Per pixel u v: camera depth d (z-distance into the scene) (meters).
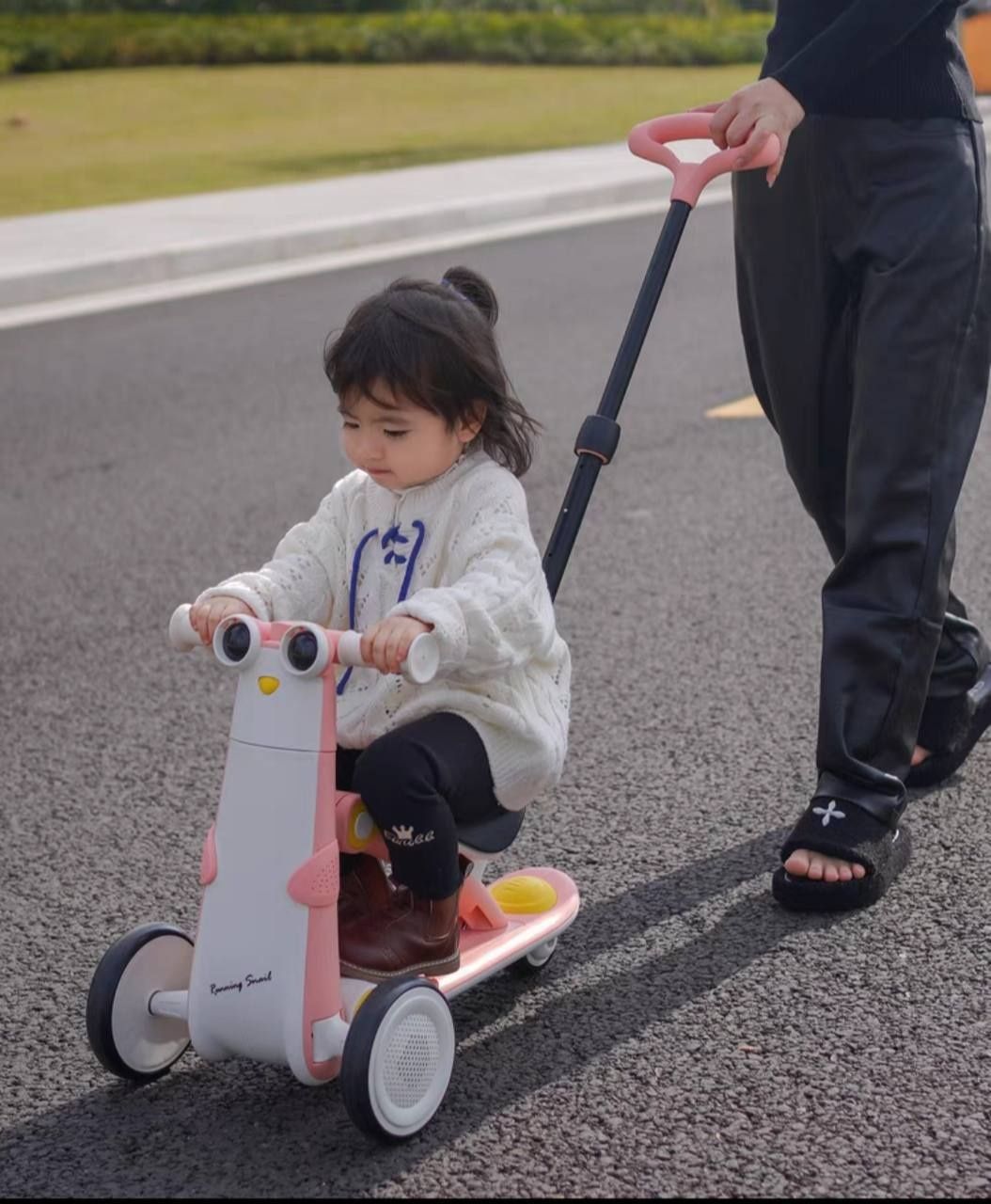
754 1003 2.74
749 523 5.50
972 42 20.67
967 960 2.84
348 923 2.55
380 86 22.56
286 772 2.36
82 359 8.27
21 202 12.79
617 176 13.40
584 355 7.95
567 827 3.41
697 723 3.92
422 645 2.33
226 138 17.31
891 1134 2.37
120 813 3.58
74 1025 2.76
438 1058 2.43
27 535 5.60
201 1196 2.30
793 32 3.25
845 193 3.15
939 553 3.15
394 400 2.52
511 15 30.70
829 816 3.06
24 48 24.67
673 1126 2.41
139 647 4.60
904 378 3.10
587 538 5.38
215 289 9.99
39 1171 2.37
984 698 3.60
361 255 10.95
